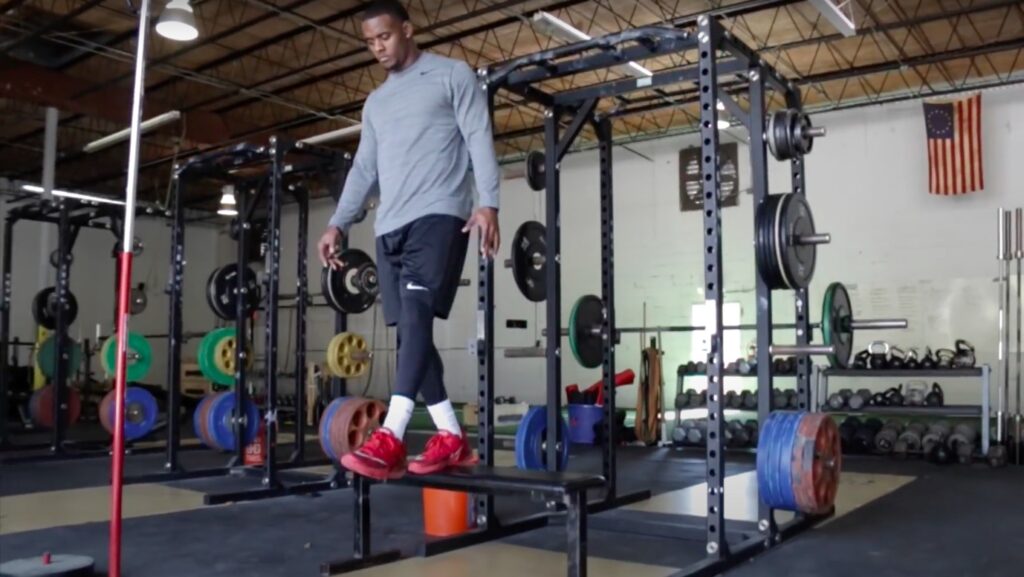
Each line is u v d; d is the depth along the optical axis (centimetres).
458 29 779
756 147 361
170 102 975
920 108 853
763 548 325
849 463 634
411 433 898
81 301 1263
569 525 235
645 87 388
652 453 719
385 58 226
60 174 1247
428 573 290
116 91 885
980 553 323
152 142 1064
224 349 619
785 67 845
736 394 761
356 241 1244
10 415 987
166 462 575
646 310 1001
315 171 553
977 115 791
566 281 1063
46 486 512
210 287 616
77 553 325
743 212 938
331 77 900
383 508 432
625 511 413
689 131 977
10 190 1223
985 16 724
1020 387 766
